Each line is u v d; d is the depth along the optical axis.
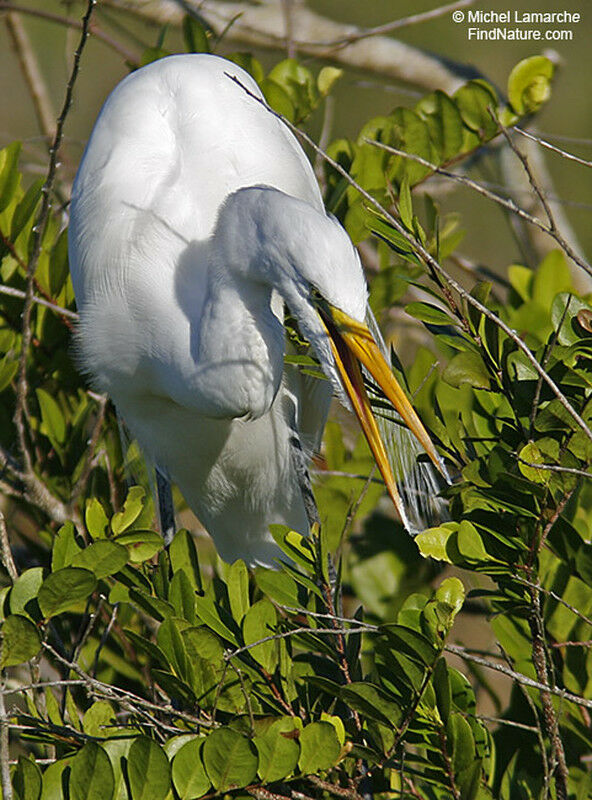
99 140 5.96
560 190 11.55
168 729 4.00
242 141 5.84
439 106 6.14
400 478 5.69
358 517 6.17
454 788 3.99
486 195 4.16
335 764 3.89
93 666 4.90
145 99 5.91
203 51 6.67
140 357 5.67
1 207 5.61
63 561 4.19
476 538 4.07
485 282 4.38
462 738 3.92
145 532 4.27
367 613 5.95
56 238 6.27
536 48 11.73
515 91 6.28
